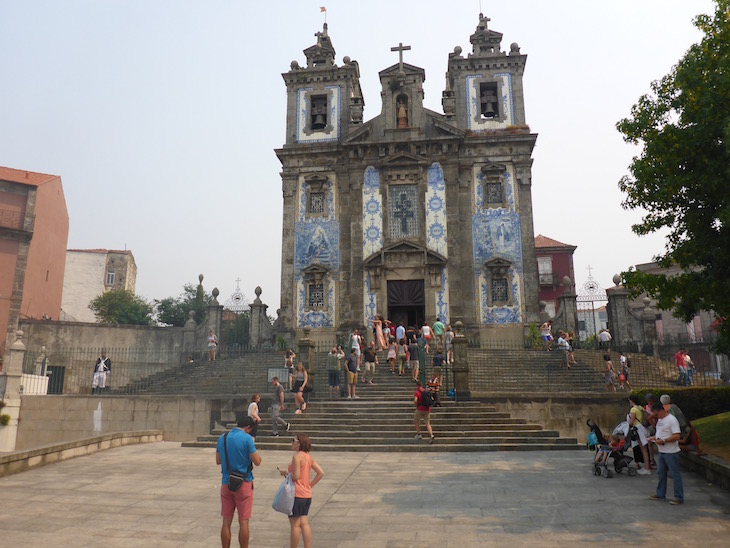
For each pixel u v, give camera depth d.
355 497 9.79
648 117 12.02
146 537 7.75
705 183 10.79
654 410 9.50
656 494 9.38
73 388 30.94
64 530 8.08
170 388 24.98
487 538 7.39
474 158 32.06
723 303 10.98
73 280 58.22
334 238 32.12
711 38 11.43
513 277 30.58
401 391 20.39
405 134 32.44
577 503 9.19
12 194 34.66
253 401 15.44
